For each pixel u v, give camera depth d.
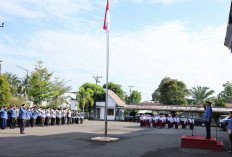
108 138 13.59
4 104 26.64
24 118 16.20
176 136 17.34
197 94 53.62
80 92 47.41
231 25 12.16
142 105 49.97
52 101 33.12
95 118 53.47
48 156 8.23
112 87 62.28
